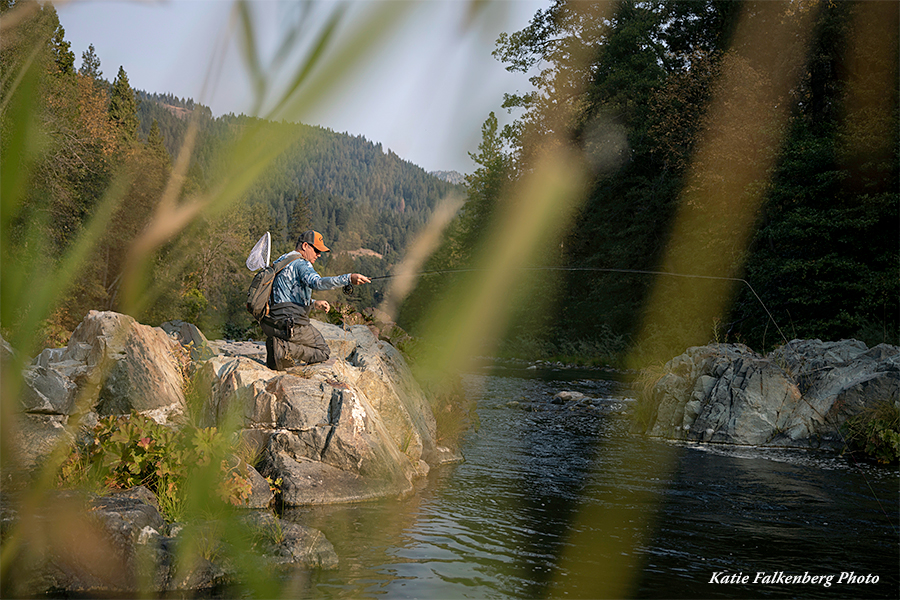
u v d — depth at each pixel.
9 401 0.38
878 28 21.70
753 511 6.22
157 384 6.94
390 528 5.31
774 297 22.88
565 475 7.66
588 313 27.36
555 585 3.59
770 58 25.11
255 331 11.19
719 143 23.47
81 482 4.52
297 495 6.10
